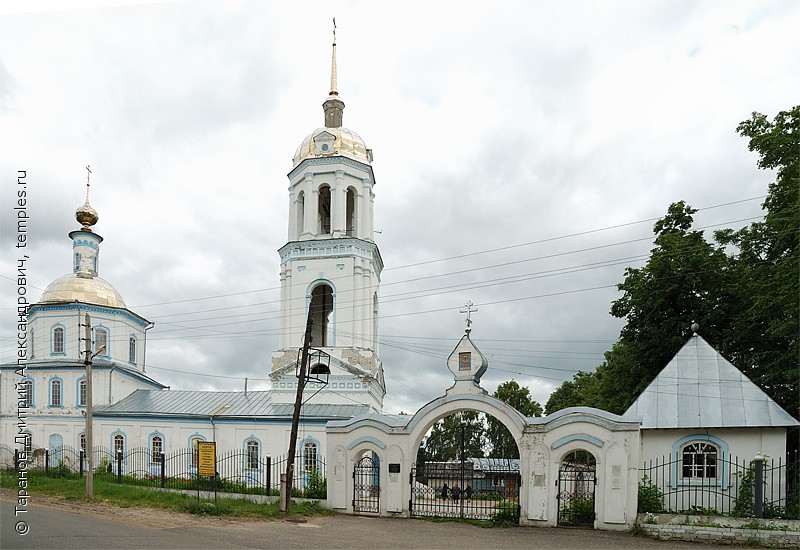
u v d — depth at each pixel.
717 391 25.23
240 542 18.44
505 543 19.94
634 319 33.50
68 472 38.22
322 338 43.03
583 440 23.58
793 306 25.52
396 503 26.12
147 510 24.44
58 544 16.20
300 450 38.81
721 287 31.66
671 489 24.41
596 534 21.92
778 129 28.48
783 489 22.95
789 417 23.70
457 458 72.94
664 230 34.34
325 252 41.78
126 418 42.72
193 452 40.94
